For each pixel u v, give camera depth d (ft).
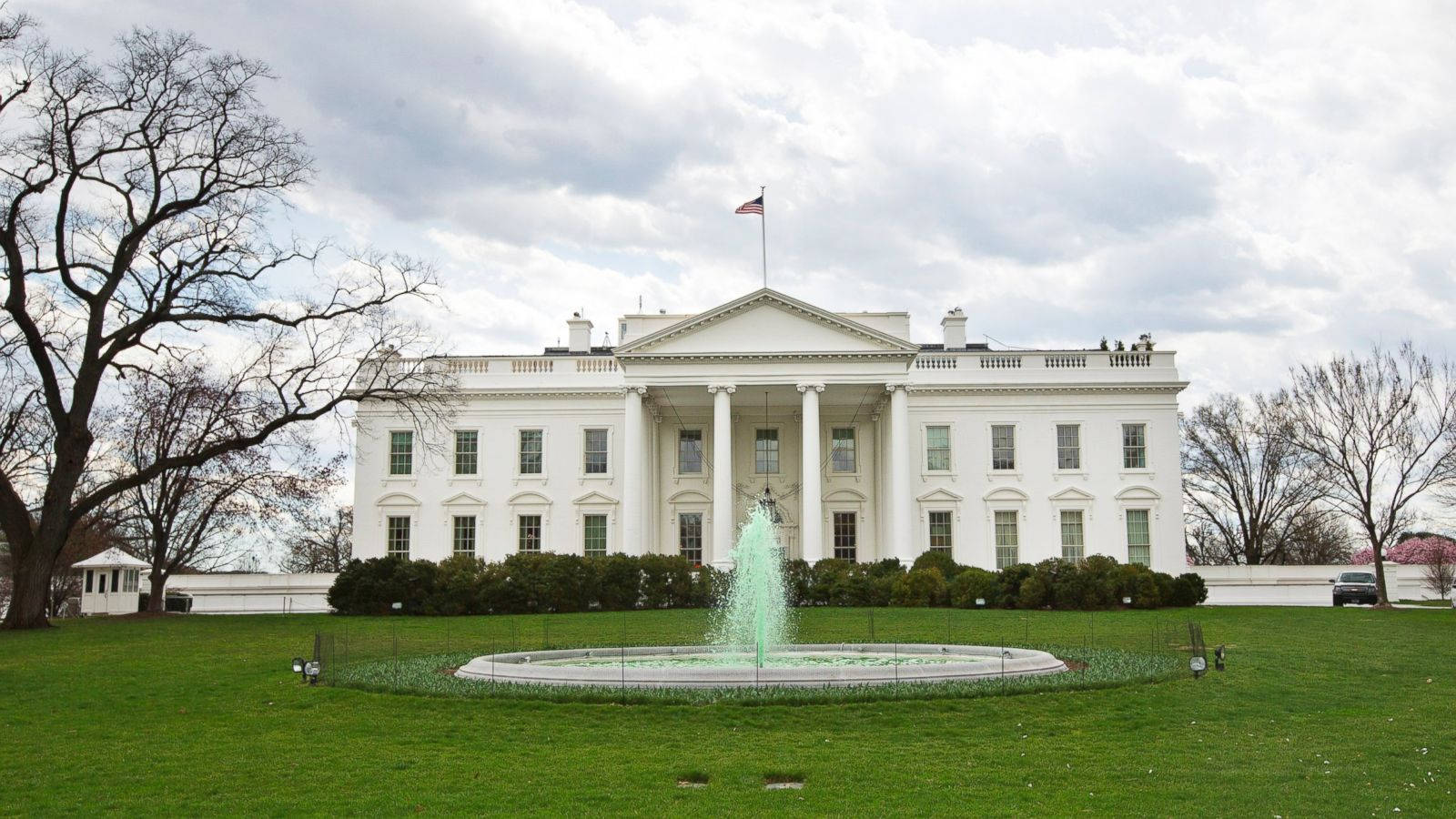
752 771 47.37
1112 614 126.41
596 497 187.01
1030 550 187.01
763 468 190.19
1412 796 43.14
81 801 43.57
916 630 107.45
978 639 97.91
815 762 48.96
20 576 117.50
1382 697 66.39
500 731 55.98
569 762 49.47
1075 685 65.10
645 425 181.47
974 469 188.55
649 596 146.51
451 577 138.41
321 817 40.88
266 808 42.24
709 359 171.63
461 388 184.65
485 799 43.24
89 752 52.85
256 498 168.55
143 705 65.87
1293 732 55.98
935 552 159.74
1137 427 189.67
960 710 59.36
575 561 145.48
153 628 117.08
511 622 121.90
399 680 69.62
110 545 208.23
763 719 57.31
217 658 87.81
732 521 171.22
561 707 60.29
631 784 45.34
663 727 56.03
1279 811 41.09
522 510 187.83
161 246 124.06
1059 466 188.75
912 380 189.47
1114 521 187.11
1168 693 65.36
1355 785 44.86
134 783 46.55
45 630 115.34
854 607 143.23
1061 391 189.26
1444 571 197.16
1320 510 259.39
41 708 65.10
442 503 188.24
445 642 98.27
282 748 53.16
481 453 189.57
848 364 171.94
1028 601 136.98
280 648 95.04
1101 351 191.83
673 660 79.87
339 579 138.21
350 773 47.93
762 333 172.65
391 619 129.29
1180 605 141.90
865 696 61.05
